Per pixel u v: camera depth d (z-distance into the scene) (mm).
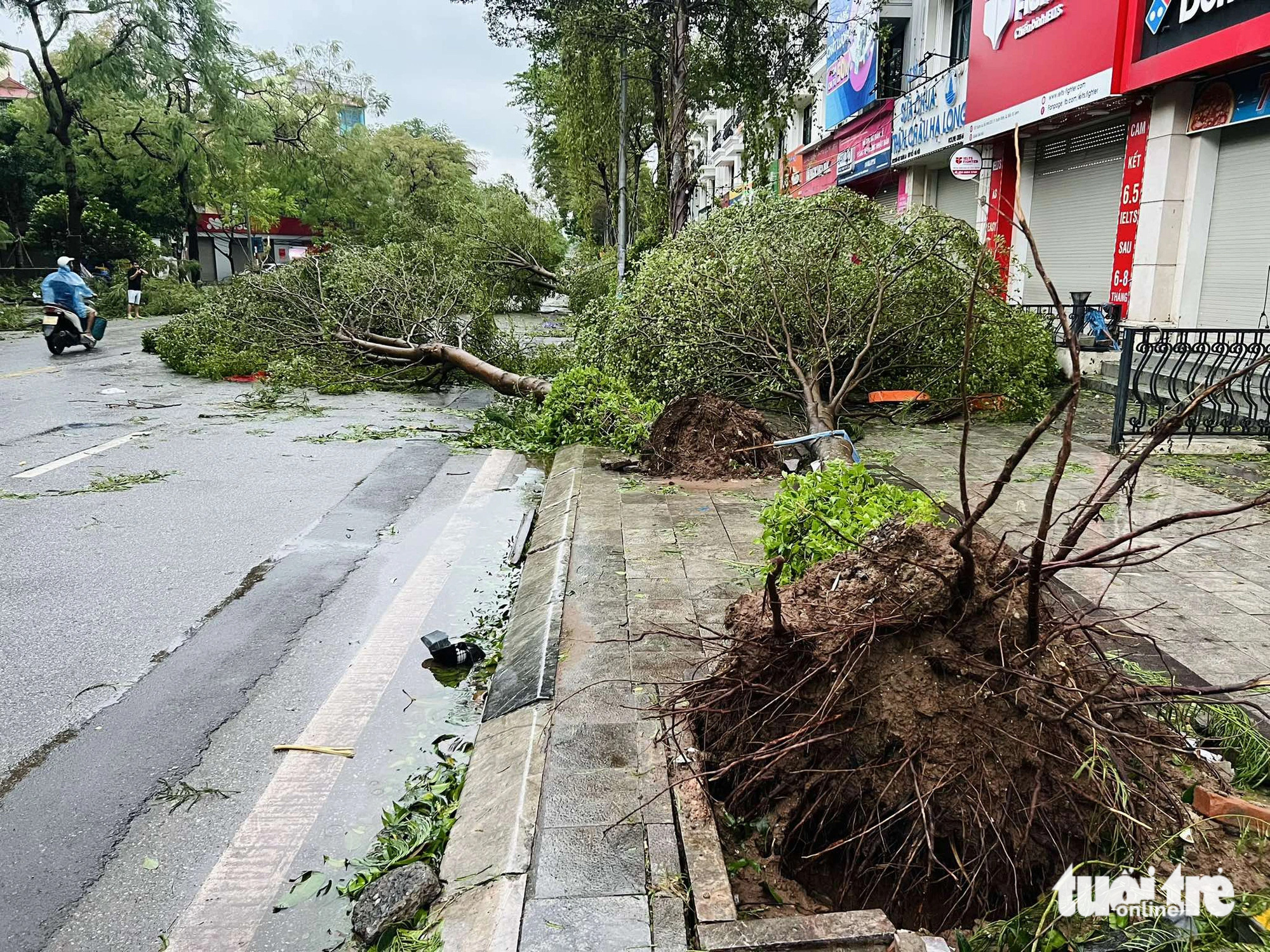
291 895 2857
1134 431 8133
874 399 9305
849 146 23719
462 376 15289
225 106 30172
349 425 11008
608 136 21531
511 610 5129
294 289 14719
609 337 10180
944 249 8992
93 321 18250
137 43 27625
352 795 3408
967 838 2537
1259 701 3482
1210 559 5238
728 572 5195
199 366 14766
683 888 2539
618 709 3576
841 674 2688
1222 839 2658
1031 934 2332
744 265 8836
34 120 32438
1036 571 2512
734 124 24266
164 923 2740
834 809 2729
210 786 3459
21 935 2682
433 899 2682
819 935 2289
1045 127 14602
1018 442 8852
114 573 5730
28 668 4410
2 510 7078
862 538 3812
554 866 2654
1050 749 2611
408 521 6996
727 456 7676
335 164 37000
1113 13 11984
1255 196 10898
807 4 19250
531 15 19531
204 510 7176
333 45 36375
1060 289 15258
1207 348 8242
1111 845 2582
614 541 5816
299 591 5465
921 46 19469
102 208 35969
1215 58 10375
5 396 12648
